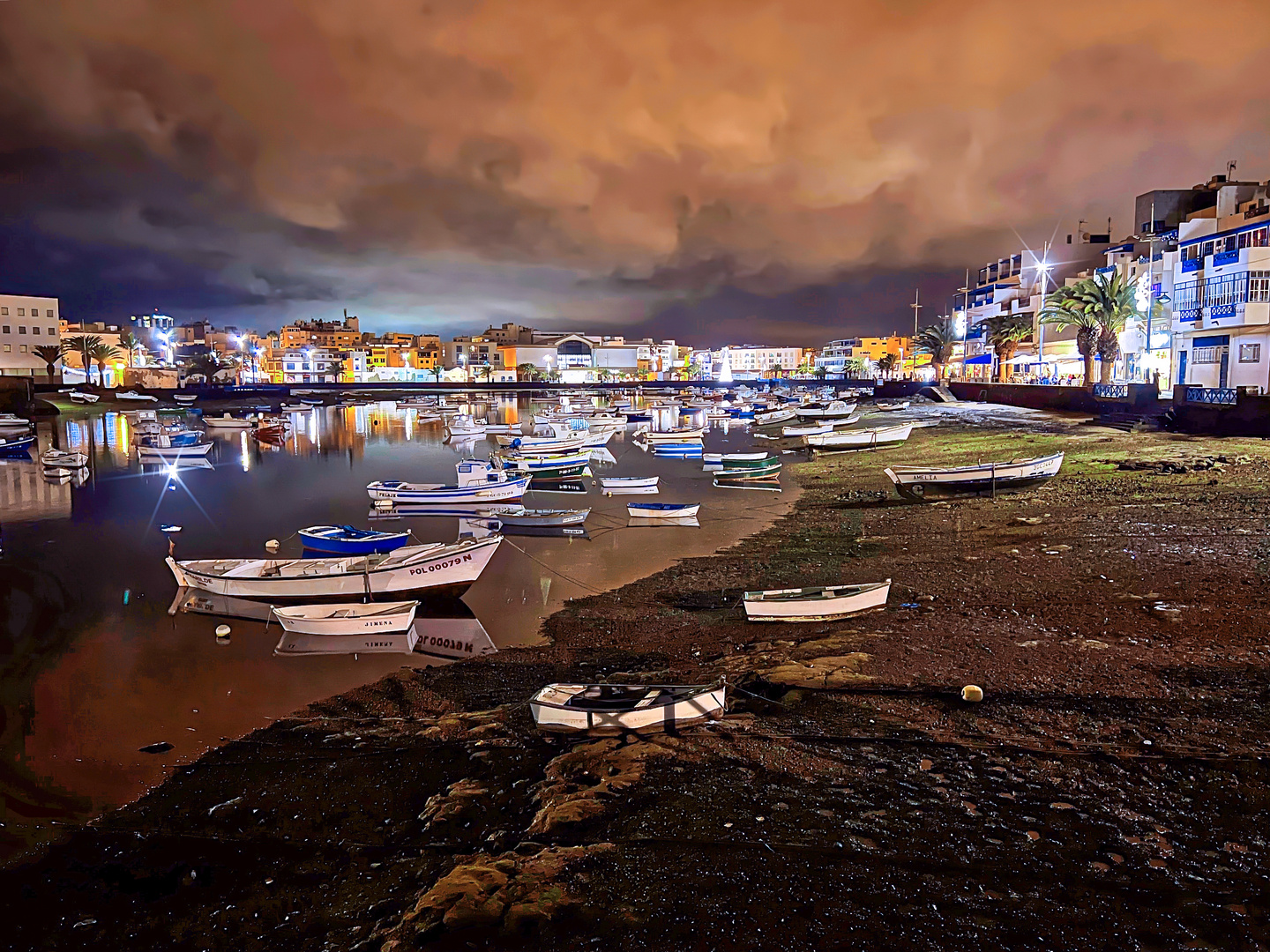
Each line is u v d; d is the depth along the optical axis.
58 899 7.88
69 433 76.19
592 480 41.84
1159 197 62.22
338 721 12.12
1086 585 16.05
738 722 10.46
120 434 75.56
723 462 40.38
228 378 163.75
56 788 10.16
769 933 6.32
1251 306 40.41
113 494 39.22
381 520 31.59
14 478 45.66
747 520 29.02
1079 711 9.96
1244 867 6.82
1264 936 6.01
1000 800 8.10
